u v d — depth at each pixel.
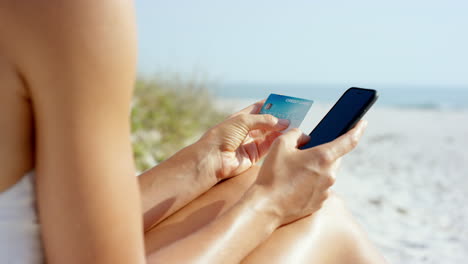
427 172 5.65
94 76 0.55
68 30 0.53
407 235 3.17
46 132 0.58
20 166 0.63
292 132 1.07
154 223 1.14
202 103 5.84
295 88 58.97
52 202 0.60
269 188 0.95
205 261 0.81
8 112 0.58
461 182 5.04
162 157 4.48
